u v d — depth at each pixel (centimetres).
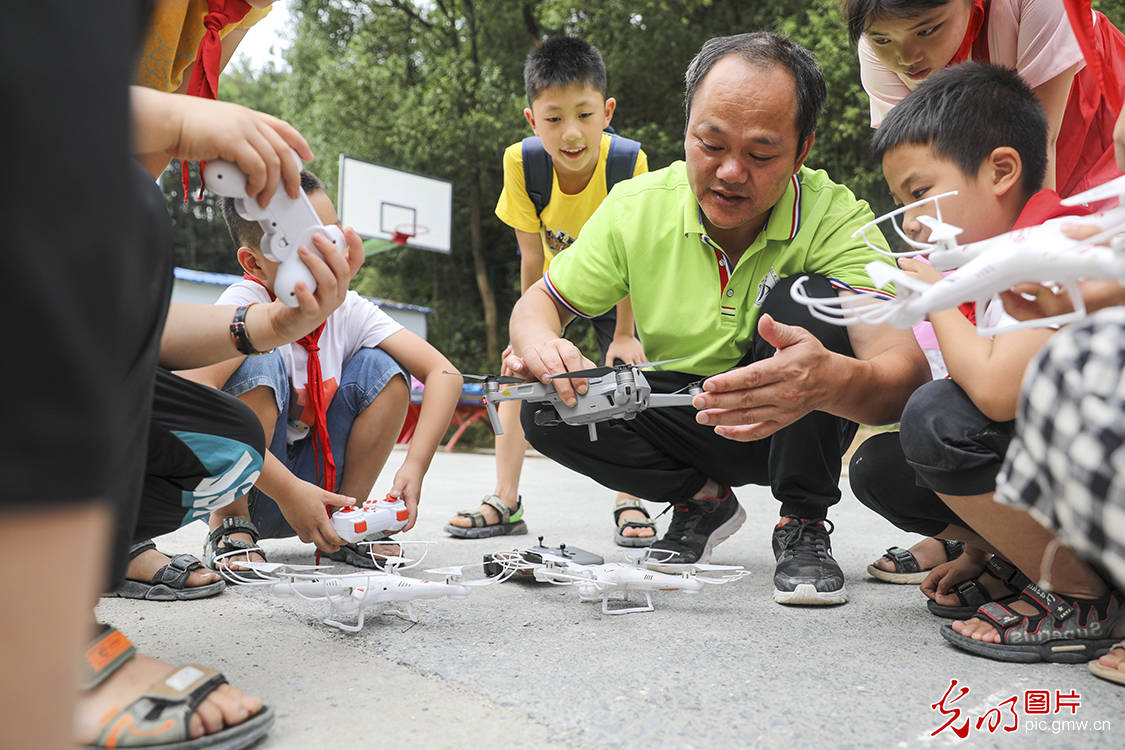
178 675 74
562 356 130
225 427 104
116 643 76
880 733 75
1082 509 57
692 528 158
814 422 134
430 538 193
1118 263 60
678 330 151
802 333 105
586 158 219
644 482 158
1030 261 63
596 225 158
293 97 997
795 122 128
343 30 977
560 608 124
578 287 157
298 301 91
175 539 183
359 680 90
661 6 784
